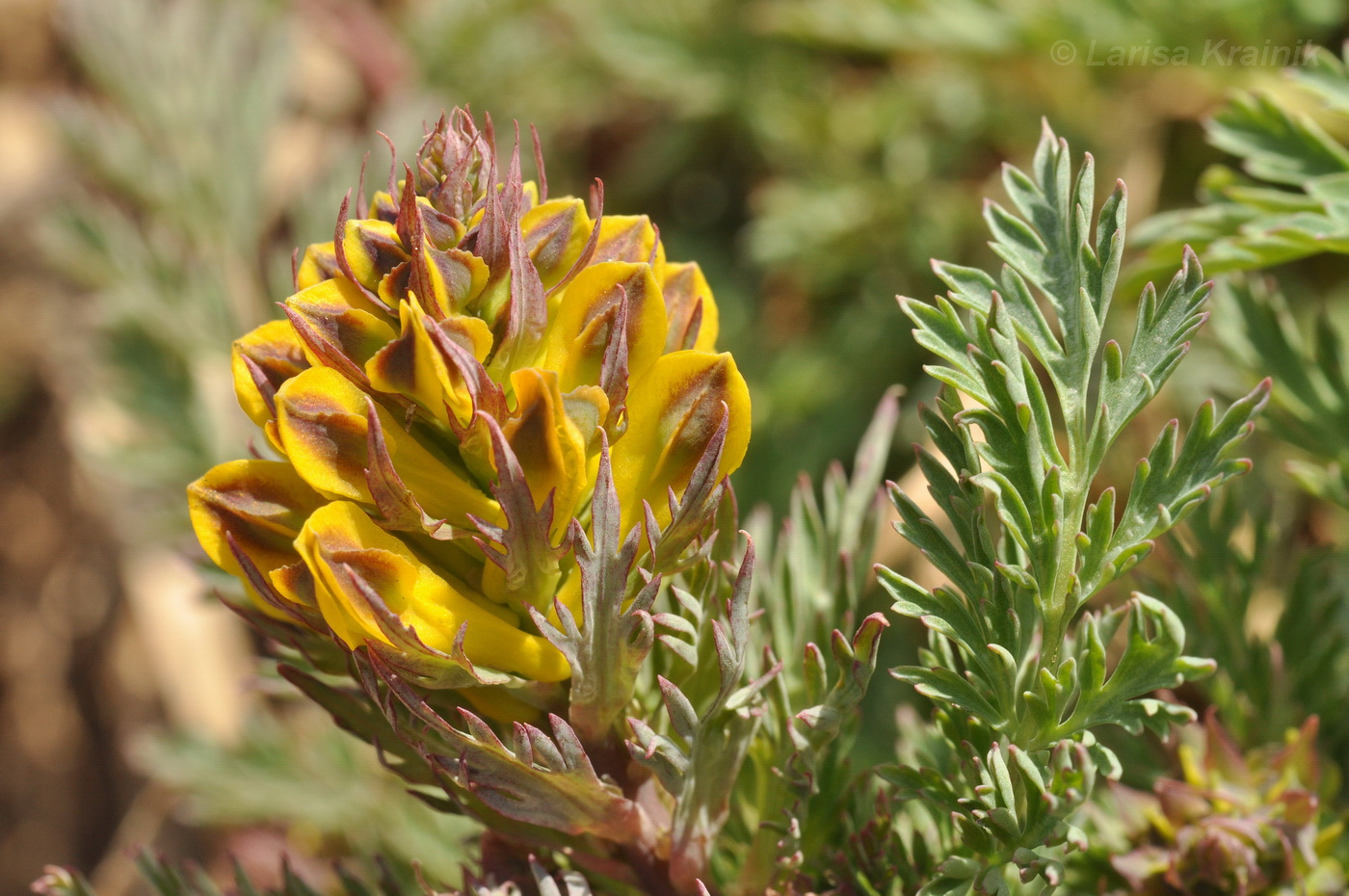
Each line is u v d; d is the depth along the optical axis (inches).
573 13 24.0
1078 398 11.0
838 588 11.7
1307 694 12.5
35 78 26.2
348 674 11.0
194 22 22.1
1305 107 18.1
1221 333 13.0
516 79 24.0
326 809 16.6
